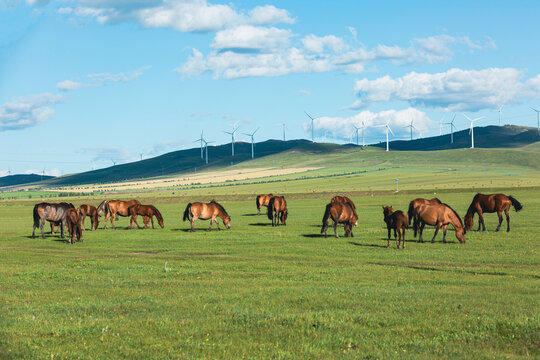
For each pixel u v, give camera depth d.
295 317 12.69
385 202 77.06
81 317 13.26
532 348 10.34
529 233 32.59
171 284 17.80
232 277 19.42
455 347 10.43
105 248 30.72
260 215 60.28
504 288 16.30
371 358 9.80
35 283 18.47
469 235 32.69
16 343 10.91
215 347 10.49
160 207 90.19
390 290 16.08
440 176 171.38
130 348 10.48
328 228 40.34
